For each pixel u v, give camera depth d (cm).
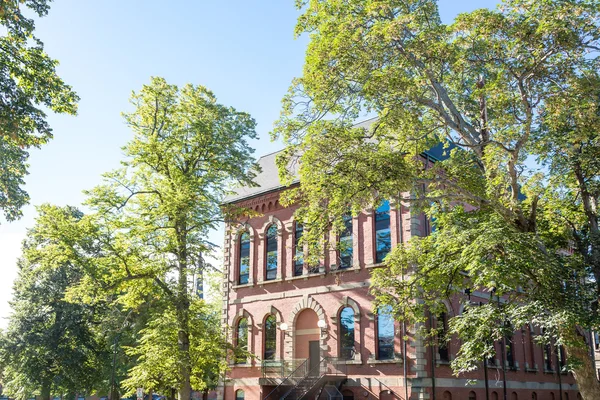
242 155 2955
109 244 2673
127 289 2880
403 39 1888
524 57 1731
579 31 1678
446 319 2731
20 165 2362
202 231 2786
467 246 1731
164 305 2820
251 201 3544
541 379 3538
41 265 2755
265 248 3431
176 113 2956
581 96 1680
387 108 1883
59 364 4422
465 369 1720
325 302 3020
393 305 2119
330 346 2933
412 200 1984
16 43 1784
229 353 3206
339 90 1923
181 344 2653
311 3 1934
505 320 1719
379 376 2692
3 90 1741
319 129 1869
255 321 3350
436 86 1967
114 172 2730
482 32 1705
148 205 2788
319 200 1942
